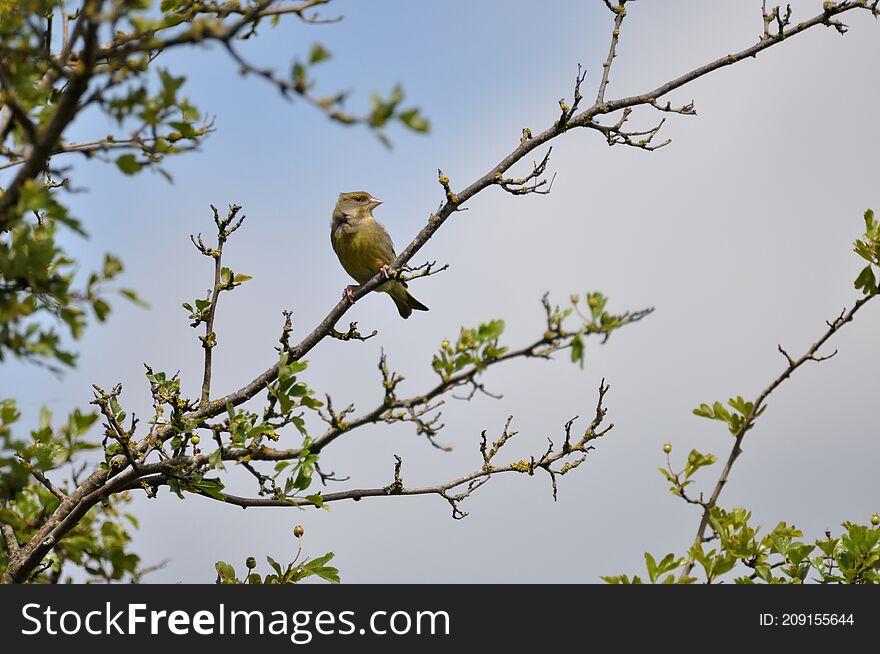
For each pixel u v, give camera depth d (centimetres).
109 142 677
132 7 624
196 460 1028
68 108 640
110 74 668
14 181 647
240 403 1127
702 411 939
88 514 1128
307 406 988
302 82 580
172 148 677
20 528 921
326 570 1046
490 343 814
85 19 624
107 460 1070
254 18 627
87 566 1012
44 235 786
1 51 664
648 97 1170
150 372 1091
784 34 1167
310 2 656
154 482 1050
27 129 639
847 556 963
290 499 1017
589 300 767
